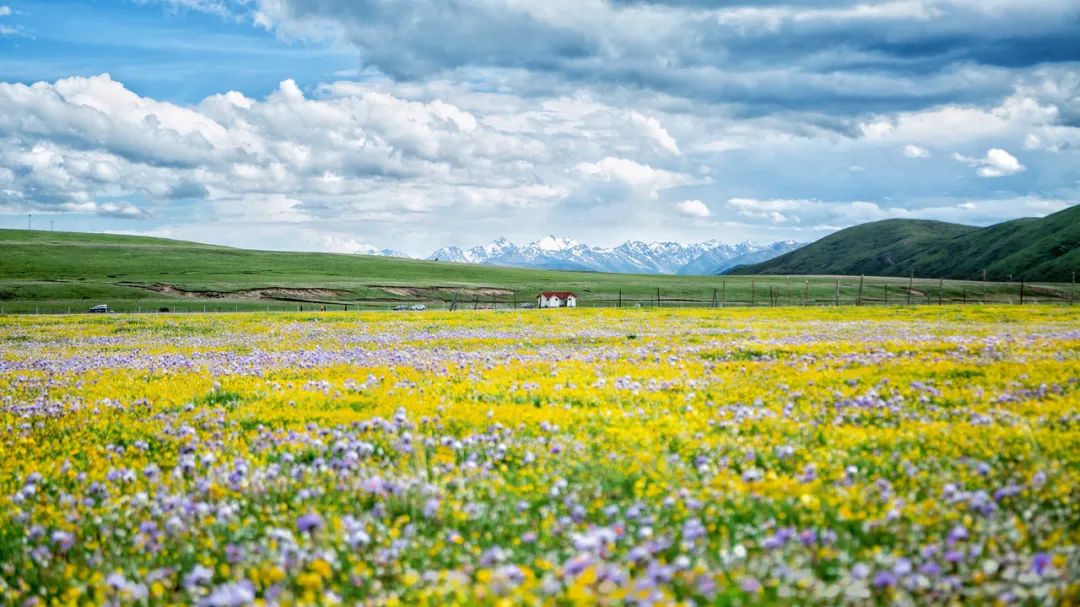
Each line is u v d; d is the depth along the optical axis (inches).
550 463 485.7
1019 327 1739.7
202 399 812.6
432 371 993.5
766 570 295.4
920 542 323.3
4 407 802.2
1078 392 676.7
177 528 373.4
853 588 273.7
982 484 404.8
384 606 283.1
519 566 307.7
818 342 1300.4
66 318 2743.6
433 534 362.9
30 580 340.8
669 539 323.9
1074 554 292.8
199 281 7180.1
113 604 300.8
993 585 274.8
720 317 2527.1
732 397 737.6
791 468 470.0
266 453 537.0
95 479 494.3
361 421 620.4
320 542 336.5
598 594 263.4
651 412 671.1
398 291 7268.7
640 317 2564.0
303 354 1316.4
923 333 1555.1
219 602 274.5
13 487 494.3
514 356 1189.7
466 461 484.1
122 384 951.6
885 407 645.3
